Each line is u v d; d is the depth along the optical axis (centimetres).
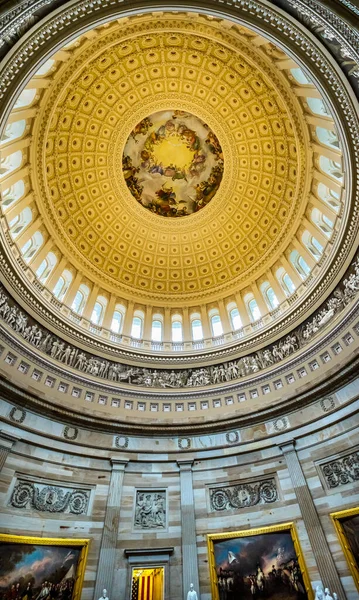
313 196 2764
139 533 1927
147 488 2103
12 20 1019
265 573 1723
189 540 1900
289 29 1367
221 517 1975
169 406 2609
